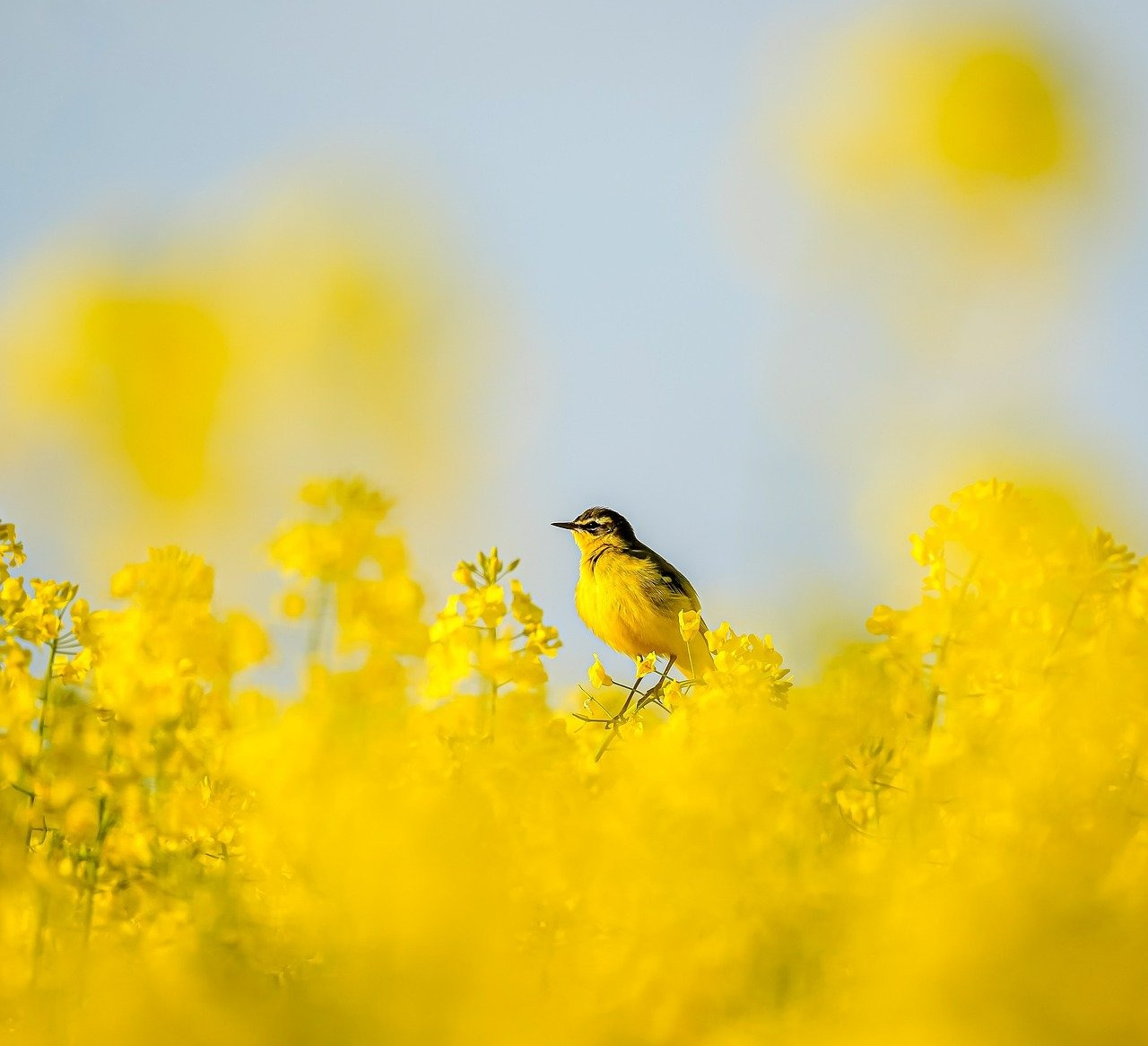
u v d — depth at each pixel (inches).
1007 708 286.4
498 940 256.2
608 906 261.4
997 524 308.5
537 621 309.7
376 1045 246.7
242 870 284.4
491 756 284.2
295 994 254.1
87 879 280.7
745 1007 254.2
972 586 309.4
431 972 250.4
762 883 262.4
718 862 265.7
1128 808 275.7
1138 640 293.9
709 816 274.5
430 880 257.9
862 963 245.0
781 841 283.9
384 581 303.7
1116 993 231.5
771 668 328.2
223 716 295.7
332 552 301.7
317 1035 248.2
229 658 302.0
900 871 263.4
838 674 328.2
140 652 299.7
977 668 296.2
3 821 289.3
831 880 263.9
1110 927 241.1
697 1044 251.0
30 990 265.1
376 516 313.4
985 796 273.0
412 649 303.7
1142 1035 229.0
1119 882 249.0
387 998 248.5
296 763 277.9
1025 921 238.1
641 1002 251.3
